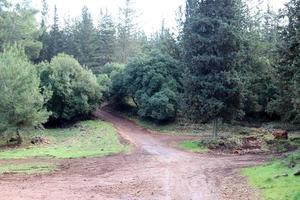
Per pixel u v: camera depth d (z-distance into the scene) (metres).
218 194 16.53
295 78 25.27
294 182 16.67
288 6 28.06
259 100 50.53
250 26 39.78
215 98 36.41
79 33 93.56
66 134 43.91
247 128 49.31
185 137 43.09
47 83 53.56
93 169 23.59
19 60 35.94
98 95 57.59
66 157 28.16
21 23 71.88
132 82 58.31
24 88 34.75
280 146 33.75
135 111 61.25
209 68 36.78
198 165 25.16
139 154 30.31
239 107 37.62
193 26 37.16
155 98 51.75
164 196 16.34
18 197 16.28
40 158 27.64
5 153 30.02
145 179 20.33
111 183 19.34
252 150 32.84
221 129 48.53
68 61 55.62
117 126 52.22
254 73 41.12
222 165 25.03
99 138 39.34
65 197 16.30
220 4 36.53
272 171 19.98
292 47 26.98
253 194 15.92
